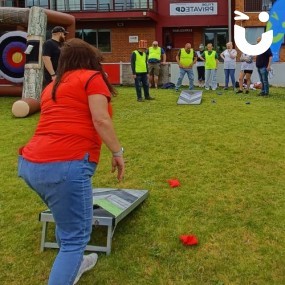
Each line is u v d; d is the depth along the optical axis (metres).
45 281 3.46
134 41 26.80
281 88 17.06
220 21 27.14
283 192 4.86
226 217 4.32
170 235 4.01
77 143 2.80
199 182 5.20
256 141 6.86
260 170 5.55
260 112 9.52
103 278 3.44
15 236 4.10
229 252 3.73
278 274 3.44
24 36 12.47
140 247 3.84
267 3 26.09
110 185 5.19
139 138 7.20
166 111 9.77
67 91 2.86
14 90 12.87
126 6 25.75
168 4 27.20
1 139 7.45
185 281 3.39
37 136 2.92
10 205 4.73
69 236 2.86
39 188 2.81
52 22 13.16
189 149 6.49
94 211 3.91
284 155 6.13
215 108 10.11
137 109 10.12
